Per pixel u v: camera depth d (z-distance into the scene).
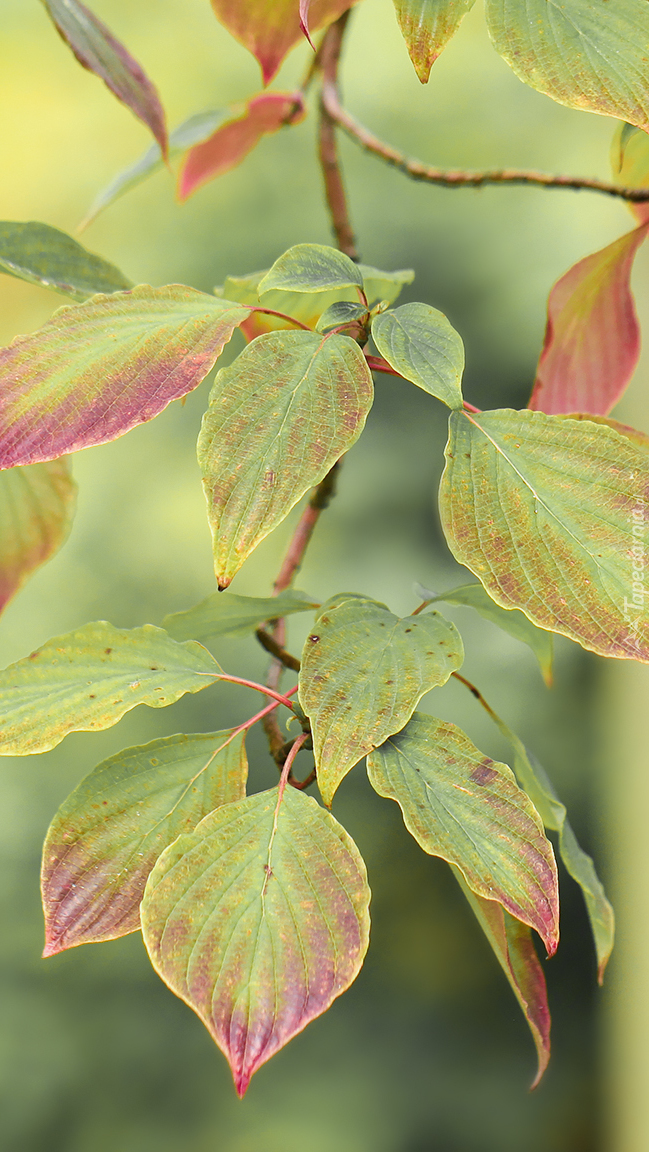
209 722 3.13
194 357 0.86
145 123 1.02
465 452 0.86
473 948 3.34
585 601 0.84
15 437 0.85
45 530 1.05
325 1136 3.28
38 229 0.98
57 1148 3.26
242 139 1.18
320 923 0.83
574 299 1.02
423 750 0.86
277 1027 0.81
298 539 1.03
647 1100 2.99
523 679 3.13
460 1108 3.31
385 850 3.34
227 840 0.84
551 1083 3.30
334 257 0.89
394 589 3.29
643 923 2.83
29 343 0.86
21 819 3.27
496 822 0.85
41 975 3.29
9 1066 3.26
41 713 0.87
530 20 0.86
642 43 0.86
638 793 2.81
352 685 0.85
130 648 0.89
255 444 0.84
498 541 0.85
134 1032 3.32
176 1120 3.29
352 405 0.85
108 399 0.85
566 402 1.05
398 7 0.85
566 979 3.35
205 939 0.82
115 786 0.88
